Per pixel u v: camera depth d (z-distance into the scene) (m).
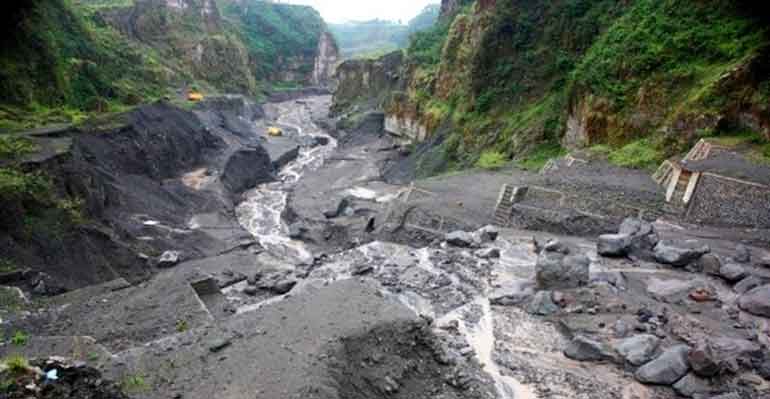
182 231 28.34
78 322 15.37
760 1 24.38
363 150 59.16
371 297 12.56
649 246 17.41
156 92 57.41
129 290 18.03
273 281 19.98
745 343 11.28
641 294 14.55
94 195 25.12
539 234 21.83
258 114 82.19
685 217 19.41
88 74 45.53
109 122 34.16
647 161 24.53
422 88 58.25
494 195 27.80
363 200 36.31
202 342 10.91
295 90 118.44
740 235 17.72
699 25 26.42
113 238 23.48
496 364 11.84
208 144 46.97
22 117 31.42
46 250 20.30
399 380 10.09
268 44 128.12
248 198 41.34
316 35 147.12
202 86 77.69
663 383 10.63
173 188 34.47
